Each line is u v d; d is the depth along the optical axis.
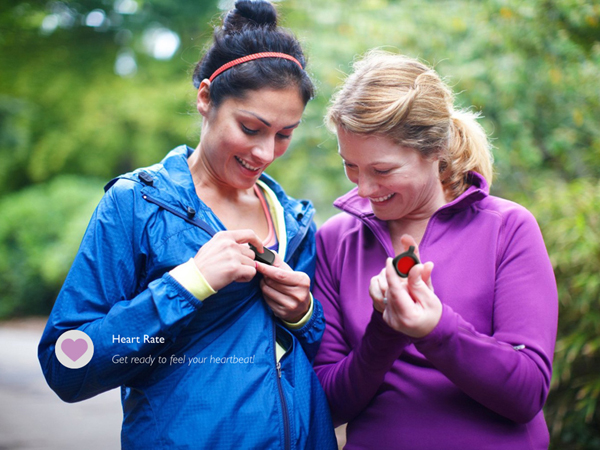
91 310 1.42
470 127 1.65
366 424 1.53
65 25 9.16
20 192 9.76
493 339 1.38
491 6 4.14
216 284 1.40
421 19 4.45
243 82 1.45
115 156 9.69
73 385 1.42
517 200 3.73
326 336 1.68
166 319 1.36
